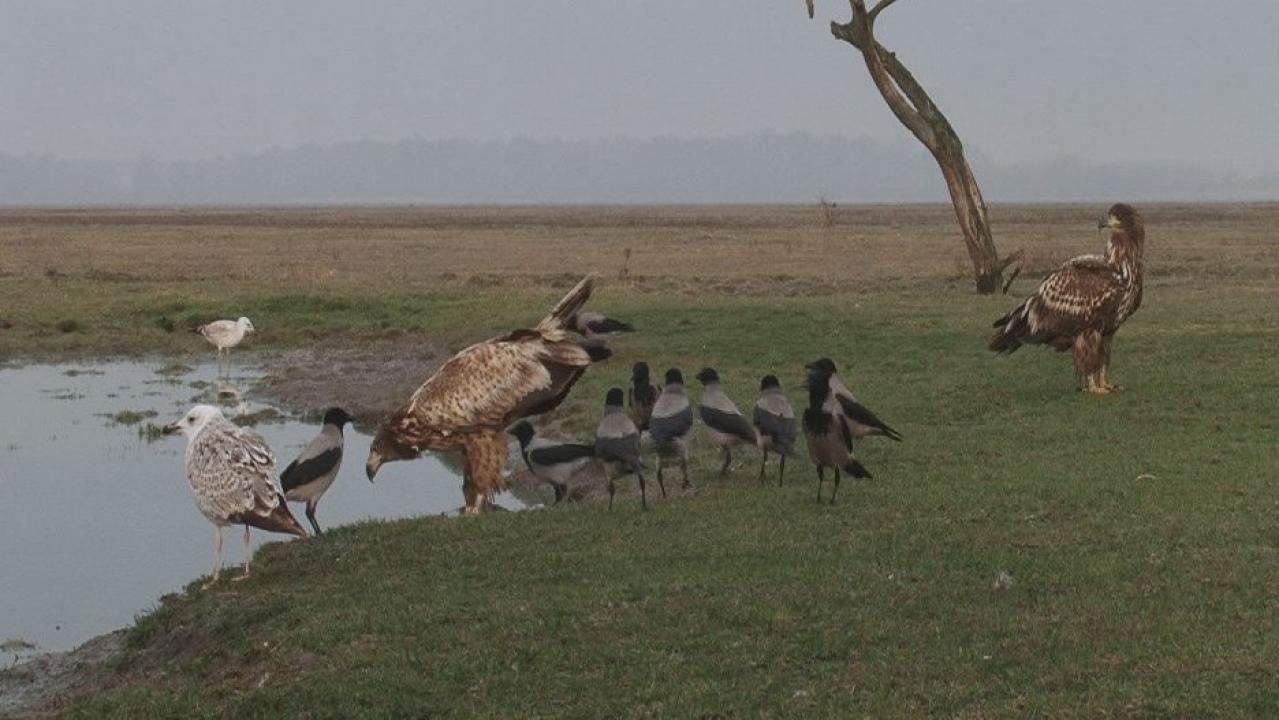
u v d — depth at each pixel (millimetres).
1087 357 21344
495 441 15438
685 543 13648
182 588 15992
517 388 15156
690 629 11102
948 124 37312
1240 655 9820
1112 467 16375
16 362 34031
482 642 11109
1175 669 9641
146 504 20406
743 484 16844
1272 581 11523
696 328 30062
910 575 12180
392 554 14109
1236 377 21844
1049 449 17703
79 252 72812
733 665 10359
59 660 13305
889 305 33188
